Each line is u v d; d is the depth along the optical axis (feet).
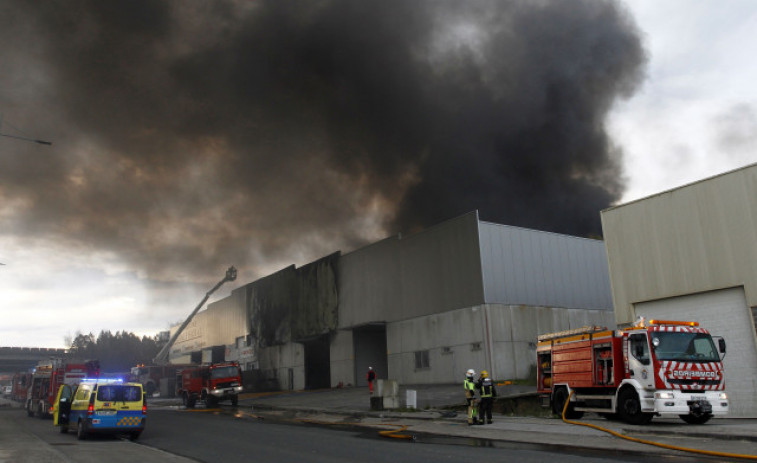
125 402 57.00
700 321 62.64
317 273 153.69
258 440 52.47
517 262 111.45
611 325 121.39
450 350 110.01
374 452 40.81
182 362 248.11
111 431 55.57
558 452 36.83
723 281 60.64
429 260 117.91
